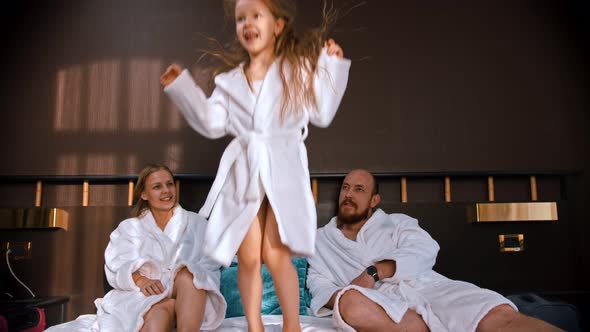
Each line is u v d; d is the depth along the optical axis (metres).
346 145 2.94
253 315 1.33
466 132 2.96
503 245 2.73
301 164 1.35
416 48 3.03
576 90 2.99
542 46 3.03
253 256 1.35
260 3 1.34
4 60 2.97
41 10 3.02
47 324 2.59
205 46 3.00
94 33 3.01
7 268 2.68
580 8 3.05
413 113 2.97
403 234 2.30
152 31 3.02
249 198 1.30
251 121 1.37
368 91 2.99
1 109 2.93
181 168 2.91
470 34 3.04
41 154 2.91
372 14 3.04
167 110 2.96
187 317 1.75
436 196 2.93
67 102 2.95
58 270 2.68
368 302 1.83
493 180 2.92
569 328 2.22
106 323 1.96
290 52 1.37
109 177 2.82
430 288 2.06
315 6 3.04
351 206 2.42
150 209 2.47
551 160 2.94
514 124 2.97
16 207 2.78
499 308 1.81
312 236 1.28
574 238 2.78
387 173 2.87
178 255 2.32
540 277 2.73
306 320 1.98
